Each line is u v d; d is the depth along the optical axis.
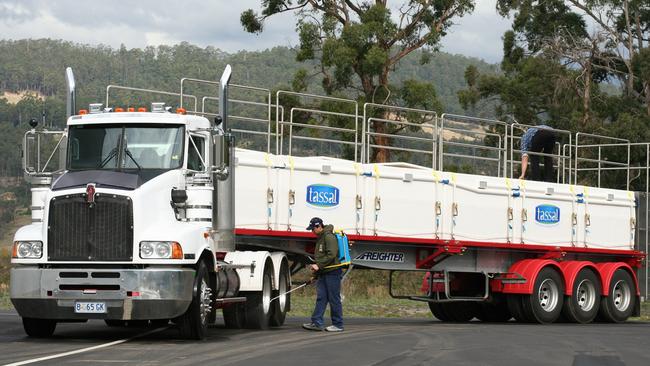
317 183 23.23
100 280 16.83
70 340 17.62
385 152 51.97
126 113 18.50
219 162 18.36
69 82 20.50
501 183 26.94
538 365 14.40
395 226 24.62
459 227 25.95
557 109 62.03
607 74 65.38
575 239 28.88
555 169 34.31
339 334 19.56
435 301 26.12
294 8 55.72
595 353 16.42
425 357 15.11
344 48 52.50
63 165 18.58
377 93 53.81
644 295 31.97
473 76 66.00
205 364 13.88
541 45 65.75
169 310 16.91
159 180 17.66
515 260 27.62
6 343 16.97
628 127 57.31
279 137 24.91
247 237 22.09
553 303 26.78
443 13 55.75
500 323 27.16
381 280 43.72
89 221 17.02
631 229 30.58
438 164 27.94
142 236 17.03
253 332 20.16
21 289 17.05
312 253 23.62
